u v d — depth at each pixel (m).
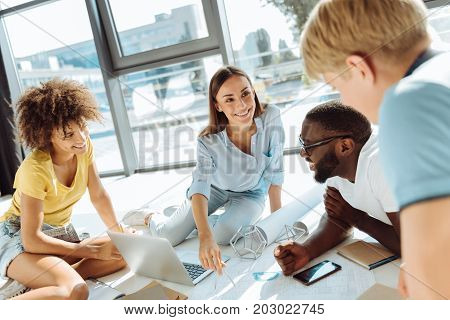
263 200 0.96
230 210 0.95
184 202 1.00
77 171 1.12
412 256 0.35
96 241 1.00
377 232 0.65
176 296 0.74
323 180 0.68
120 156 1.03
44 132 1.03
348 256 0.67
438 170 0.32
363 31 0.43
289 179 0.75
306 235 0.76
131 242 0.84
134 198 1.05
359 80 0.46
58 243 1.00
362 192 0.62
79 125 1.02
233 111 0.84
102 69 1.00
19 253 1.01
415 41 0.42
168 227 0.99
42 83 1.04
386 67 0.43
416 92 0.35
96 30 1.03
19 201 1.11
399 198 0.35
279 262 0.73
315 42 0.47
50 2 1.10
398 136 0.34
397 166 0.34
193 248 0.93
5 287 0.98
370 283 0.60
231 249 0.86
